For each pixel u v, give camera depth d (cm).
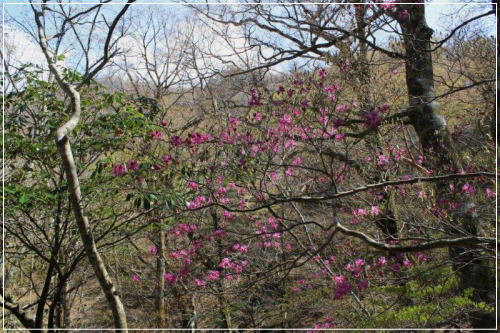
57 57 642
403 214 654
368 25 683
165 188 599
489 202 600
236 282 827
